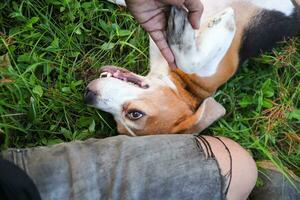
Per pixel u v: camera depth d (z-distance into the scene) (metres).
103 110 0.86
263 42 0.91
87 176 0.74
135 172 0.74
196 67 0.83
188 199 0.74
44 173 0.73
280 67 0.97
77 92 0.92
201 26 0.87
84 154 0.76
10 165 0.66
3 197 0.62
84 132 0.91
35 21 0.93
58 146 0.78
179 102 0.85
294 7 0.92
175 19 0.75
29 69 0.89
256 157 0.93
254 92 0.97
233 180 0.77
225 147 0.80
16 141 0.90
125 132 0.86
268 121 0.94
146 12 0.72
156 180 0.74
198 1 0.68
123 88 0.83
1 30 0.94
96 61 0.95
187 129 0.85
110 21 0.97
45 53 0.94
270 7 0.90
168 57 0.80
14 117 0.89
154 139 0.79
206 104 0.86
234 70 0.89
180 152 0.77
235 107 0.95
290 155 0.94
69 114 0.92
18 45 0.93
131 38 0.96
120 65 0.95
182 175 0.75
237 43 0.88
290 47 0.96
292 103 0.95
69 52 0.94
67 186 0.73
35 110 0.89
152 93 0.84
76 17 0.96
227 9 0.85
